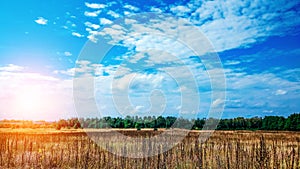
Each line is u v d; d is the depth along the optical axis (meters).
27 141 15.12
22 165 11.01
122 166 10.25
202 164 10.27
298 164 10.35
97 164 10.66
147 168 10.28
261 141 10.35
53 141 16.64
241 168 10.32
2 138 15.20
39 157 11.60
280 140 20.38
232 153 11.62
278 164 10.17
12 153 12.30
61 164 11.05
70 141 16.02
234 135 26.02
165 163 10.35
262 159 10.02
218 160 10.48
